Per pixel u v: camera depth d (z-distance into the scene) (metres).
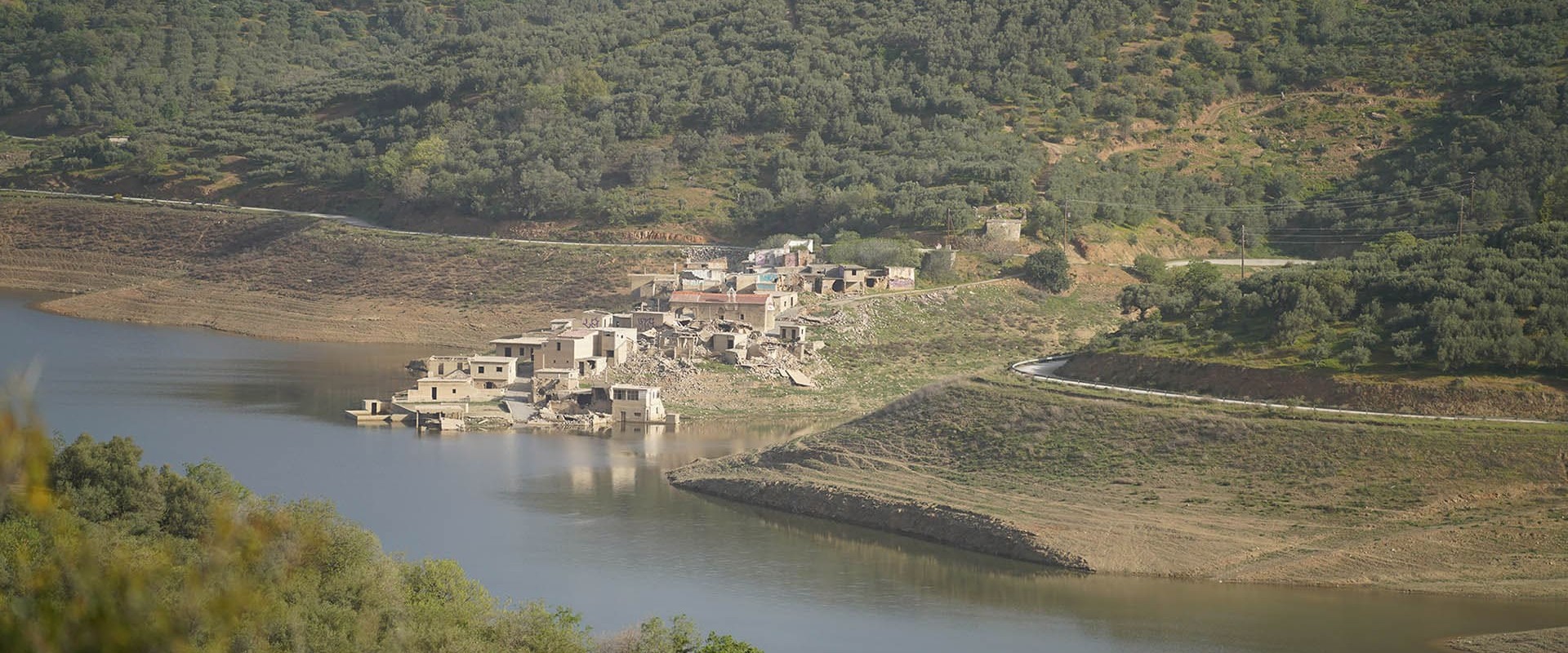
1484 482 140.12
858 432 173.88
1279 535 138.88
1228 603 127.12
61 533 63.19
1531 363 155.50
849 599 128.62
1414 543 134.25
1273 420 154.25
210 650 53.78
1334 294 174.88
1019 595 130.00
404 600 93.69
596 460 182.25
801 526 153.62
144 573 46.03
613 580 132.75
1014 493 153.75
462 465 177.00
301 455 179.38
